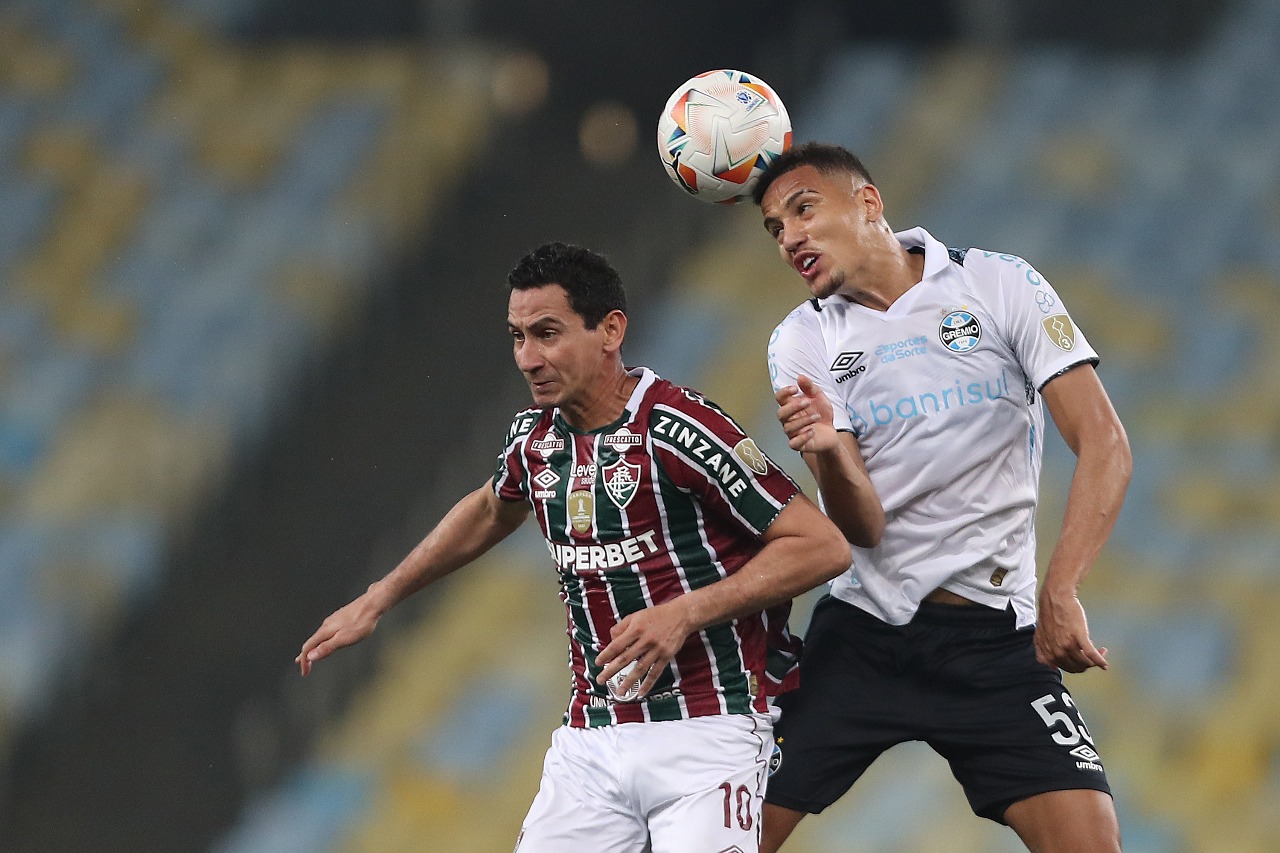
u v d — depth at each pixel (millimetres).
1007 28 47344
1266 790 26656
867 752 12570
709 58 49719
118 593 34469
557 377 10930
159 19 49906
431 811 29922
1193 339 35625
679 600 10547
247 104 47000
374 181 44500
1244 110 42375
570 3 48719
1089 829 11906
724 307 39531
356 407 39188
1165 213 39312
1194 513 31578
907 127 44062
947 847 26328
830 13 49031
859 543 11742
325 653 12227
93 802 31047
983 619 12164
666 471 10930
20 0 50406
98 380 39031
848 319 12156
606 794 11508
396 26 49594
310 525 36062
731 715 11305
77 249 42812
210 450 37312
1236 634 28984
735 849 11195
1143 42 46500
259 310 40594
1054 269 38219
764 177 12102
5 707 32250
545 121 49406
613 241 43969
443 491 36656
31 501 36219
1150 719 27953
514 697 31609
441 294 42406
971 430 11914
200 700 32688
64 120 46594
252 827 30344
